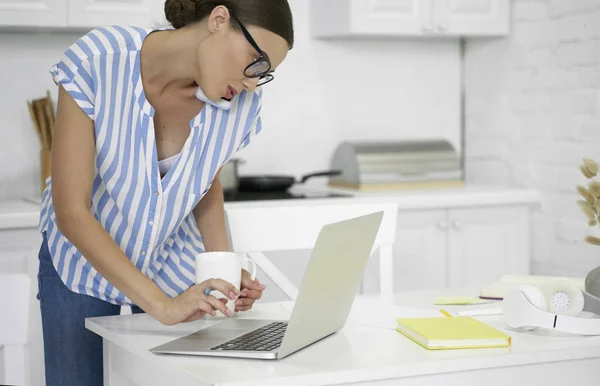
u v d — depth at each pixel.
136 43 1.81
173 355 1.50
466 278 3.78
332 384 1.37
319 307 1.53
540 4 3.79
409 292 2.10
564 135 3.68
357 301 1.99
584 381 1.54
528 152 3.90
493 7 3.94
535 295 1.65
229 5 1.68
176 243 2.09
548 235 3.80
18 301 1.72
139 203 1.90
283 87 4.02
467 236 3.77
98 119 1.79
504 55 4.03
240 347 1.50
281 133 4.04
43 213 2.06
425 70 4.27
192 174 1.92
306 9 4.03
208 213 2.10
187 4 1.75
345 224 1.52
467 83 4.29
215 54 1.70
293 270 3.50
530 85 3.87
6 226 3.06
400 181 3.87
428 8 3.86
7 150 3.63
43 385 3.07
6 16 3.27
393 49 4.20
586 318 1.60
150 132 1.83
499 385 1.48
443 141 4.07
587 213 1.83
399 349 1.52
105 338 1.74
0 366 1.74
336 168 4.01
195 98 1.88
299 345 1.51
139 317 1.85
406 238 3.66
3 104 3.62
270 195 3.62
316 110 4.08
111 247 1.71
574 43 3.60
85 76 1.76
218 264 1.74
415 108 4.26
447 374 1.44
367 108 4.17
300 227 2.33
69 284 1.98
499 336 1.53
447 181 3.96
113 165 1.85
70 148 1.75
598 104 3.48
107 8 3.39
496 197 3.76
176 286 2.07
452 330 1.57
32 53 3.64
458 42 4.29
